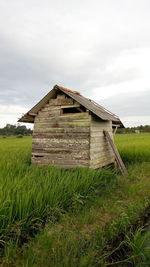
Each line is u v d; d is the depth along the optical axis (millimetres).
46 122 10281
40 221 4457
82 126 9156
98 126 9977
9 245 3514
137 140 24859
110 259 3695
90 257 3297
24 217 4090
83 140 9094
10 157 11445
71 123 9477
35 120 10688
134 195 6500
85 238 3969
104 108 12227
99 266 3346
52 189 5078
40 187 5164
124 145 17922
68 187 5613
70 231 4117
